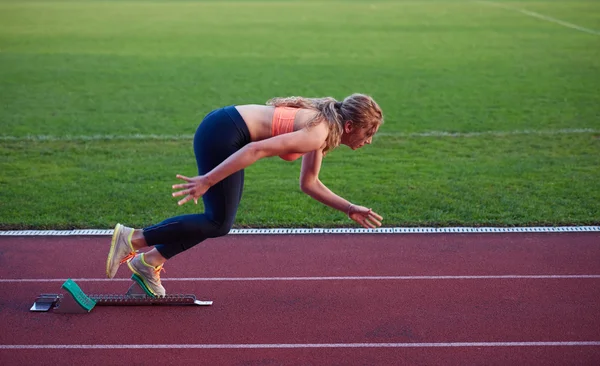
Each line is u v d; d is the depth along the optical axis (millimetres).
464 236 5844
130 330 4180
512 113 10852
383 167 8055
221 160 3977
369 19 23953
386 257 5375
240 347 3988
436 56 16484
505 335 4125
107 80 13766
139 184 7391
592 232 5910
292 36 19922
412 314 4402
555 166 7977
